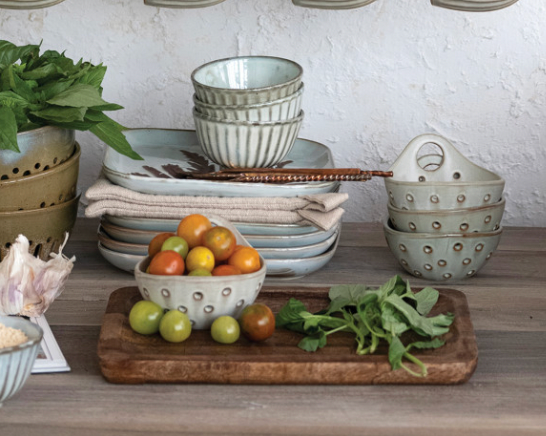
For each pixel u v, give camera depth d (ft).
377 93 4.55
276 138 3.77
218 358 2.92
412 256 3.73
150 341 3.08
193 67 4.53
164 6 3.79
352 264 4.01
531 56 4.44
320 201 3.54
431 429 2.71
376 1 4.36
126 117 4.65
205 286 3.03
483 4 3.77
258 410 2.79
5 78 3.49
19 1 3.64
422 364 2.87
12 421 2.71
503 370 3.08
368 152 4.67
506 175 4.70
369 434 2.69
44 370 2.99
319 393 2.90
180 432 2.68
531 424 2.75
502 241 4.37
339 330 3.21
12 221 3.56
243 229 3.65
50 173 3.59
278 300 3.45
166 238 3.23
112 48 4.50
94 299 3.60
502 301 3.65
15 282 3.26
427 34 4.42
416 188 3.61
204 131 3.80
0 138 3.29
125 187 3.70
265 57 4.01
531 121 4.57
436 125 4.60
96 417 2.74
